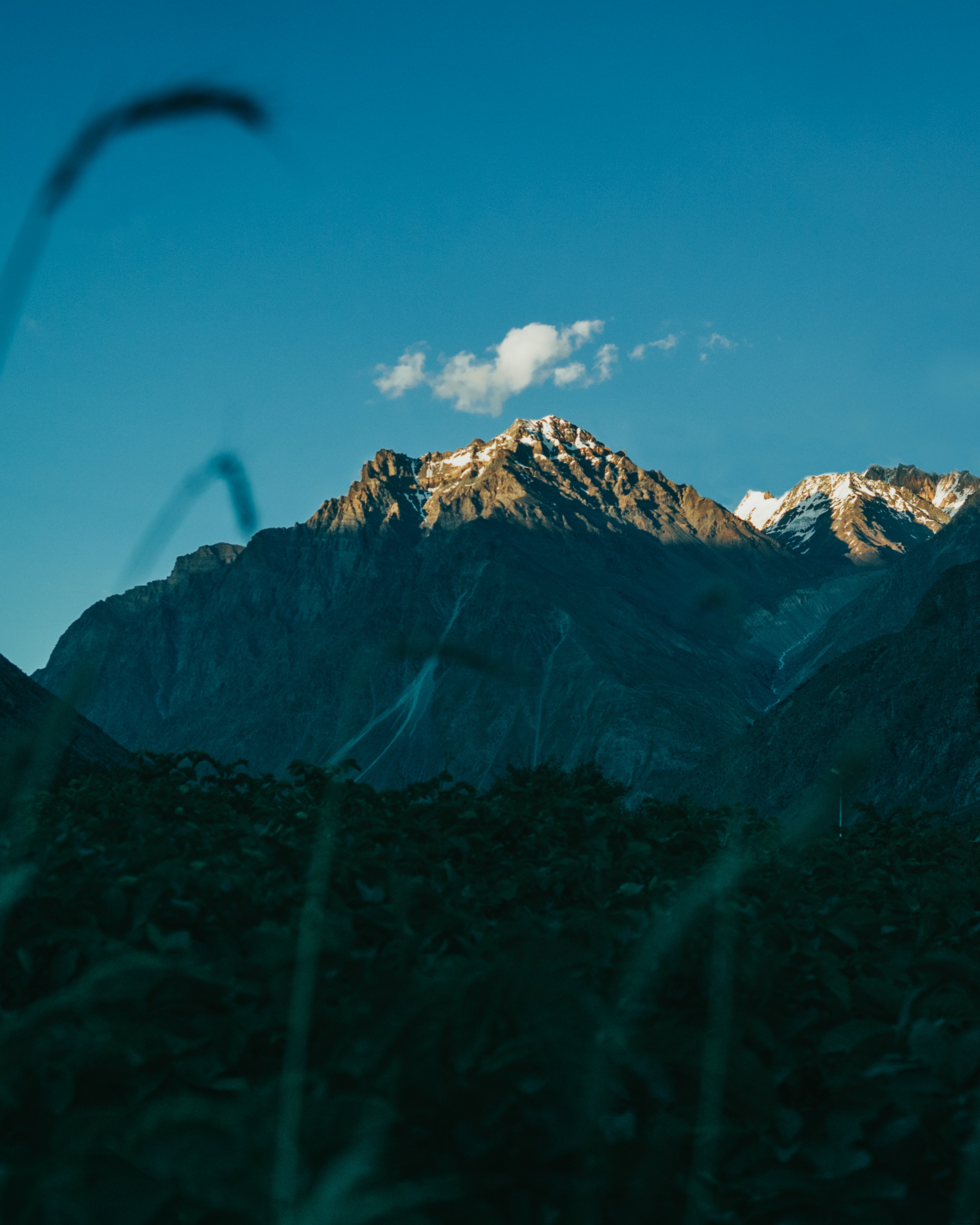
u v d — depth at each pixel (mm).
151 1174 1865
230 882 3574
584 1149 2221
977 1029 2668
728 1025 2602
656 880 3939
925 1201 2570
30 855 3570
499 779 6594
